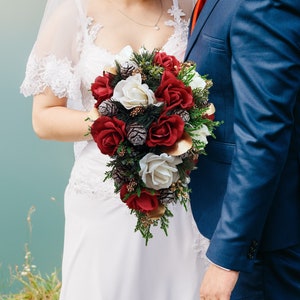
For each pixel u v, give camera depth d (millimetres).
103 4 3395
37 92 3377
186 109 2719
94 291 3303
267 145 2531
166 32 3410
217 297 2607
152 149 2693
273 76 2537
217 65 2768
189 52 2885
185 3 3490
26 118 6066
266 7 2553
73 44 3367
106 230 3287
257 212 2562
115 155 2707
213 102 2834
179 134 2660
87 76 3320
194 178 2945
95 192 3287
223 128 2824
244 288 2807
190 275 3363
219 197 2857
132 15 3395
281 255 2750
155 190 2738
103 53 3312
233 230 2570
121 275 3293
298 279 2748
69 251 3395
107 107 2688
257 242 2613
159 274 3332
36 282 5000
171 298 3359
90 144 3336
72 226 3383
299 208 2760
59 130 3314
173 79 2715
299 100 2684
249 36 2578
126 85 2691
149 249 3303
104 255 3295
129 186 2705
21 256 5676
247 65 2578
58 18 3363
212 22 2770
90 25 3354
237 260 2580
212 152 2867
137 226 2822
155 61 2814
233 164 2602
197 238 3363
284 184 2730
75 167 3395
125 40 3350
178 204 3326
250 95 2566
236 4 2660
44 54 3355
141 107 2652
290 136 2588
